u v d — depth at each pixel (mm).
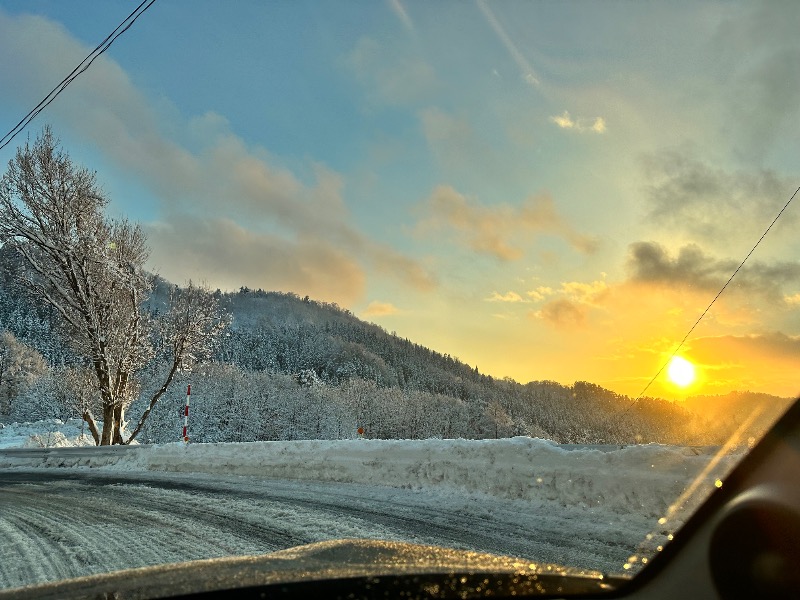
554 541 5605
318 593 2154
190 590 2225
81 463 15484
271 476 10992
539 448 7566
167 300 24516
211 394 60250
